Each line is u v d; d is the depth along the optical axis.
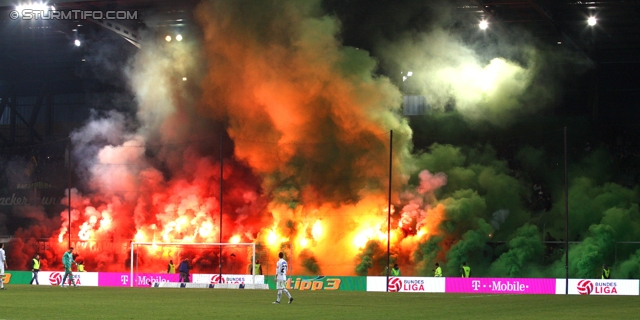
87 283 112.31
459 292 99.38
